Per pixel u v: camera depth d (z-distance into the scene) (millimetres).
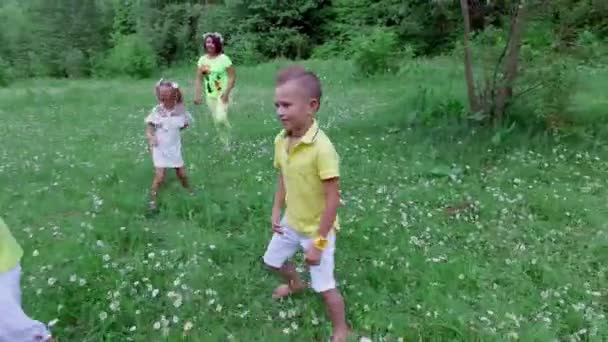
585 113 9352
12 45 23578
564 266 4758
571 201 6105
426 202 6211
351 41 23047
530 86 8828
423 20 23000
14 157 8562
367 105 12383
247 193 6488
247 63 24453
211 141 9320
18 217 5996
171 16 25875
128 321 3961
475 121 9039
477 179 6969
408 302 4188
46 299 4141
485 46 9156
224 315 4051
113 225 5516
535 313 4051
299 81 3451
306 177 3602
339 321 3760
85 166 7879
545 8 8492
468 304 4188
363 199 6309
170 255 4980
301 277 4523
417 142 8516
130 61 22297
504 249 5113
